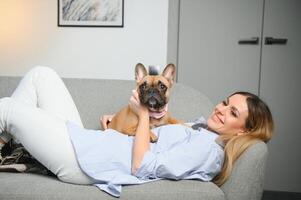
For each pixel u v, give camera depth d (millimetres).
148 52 2553
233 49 2775
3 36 2592
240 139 1328
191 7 2744
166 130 1456
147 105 1477
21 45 2594
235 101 1469
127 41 2551
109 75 2588
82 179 1236
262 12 2736
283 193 2842
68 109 1542
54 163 1229
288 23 2734
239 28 2752
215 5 2740
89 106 1951
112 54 2568
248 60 2779
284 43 2750
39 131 1229
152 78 1579
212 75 2807
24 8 2562
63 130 1277
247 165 1231
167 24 2535
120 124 1584
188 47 2785
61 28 2564
